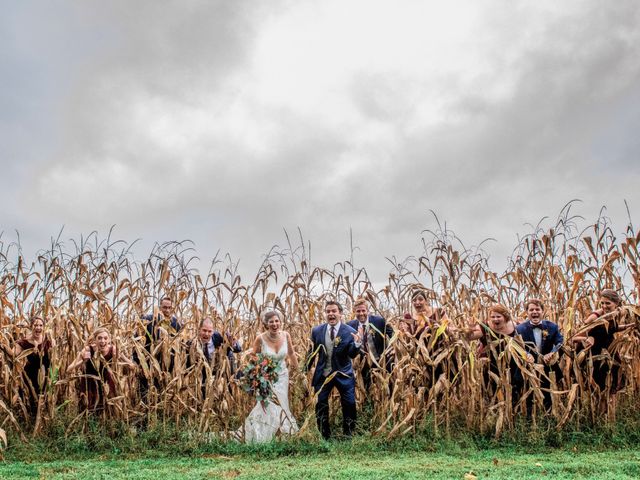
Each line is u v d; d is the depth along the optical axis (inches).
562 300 346.6
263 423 310.2
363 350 324.8
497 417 302.7
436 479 212.8
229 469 240.5
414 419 298.0
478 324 317.1
